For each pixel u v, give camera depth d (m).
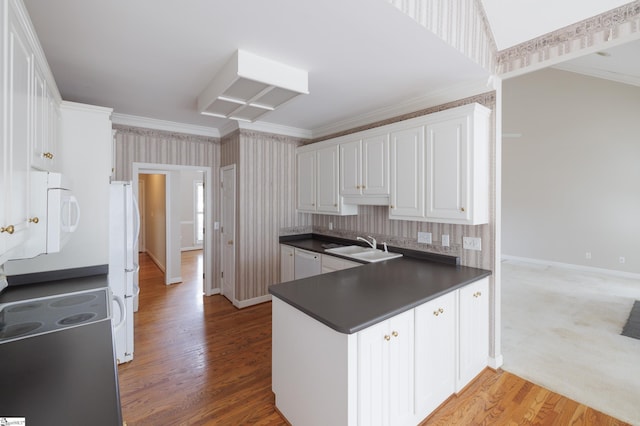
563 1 1.96
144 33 1.79
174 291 4.67
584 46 1.97
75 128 2.26
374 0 1.48
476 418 1.91
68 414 0.83
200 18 1.64
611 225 5.47
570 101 5.83
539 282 5.05
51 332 1.36
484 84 2.40
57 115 2.05
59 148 2.11
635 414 1.95
